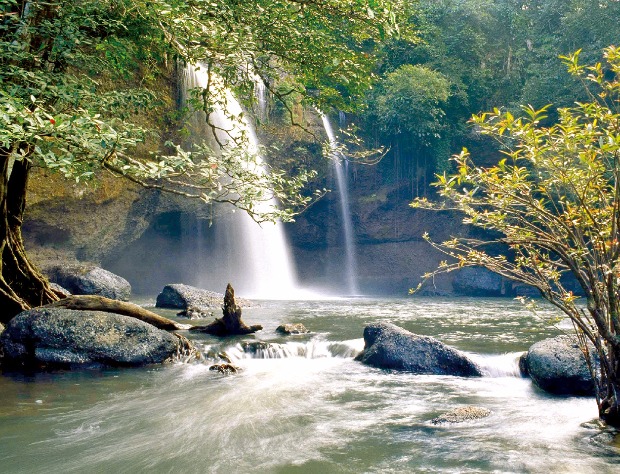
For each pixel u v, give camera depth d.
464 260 4.34
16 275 9.49
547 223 4.12
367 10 6.39
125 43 8.66
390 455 4.34
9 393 6.32
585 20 25.72
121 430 5.07
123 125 6.64
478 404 5.98
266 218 6.61
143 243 25.20
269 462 4.23
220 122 21.73
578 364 6.36
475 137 28.56
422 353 7.84
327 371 7.80
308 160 26.67
